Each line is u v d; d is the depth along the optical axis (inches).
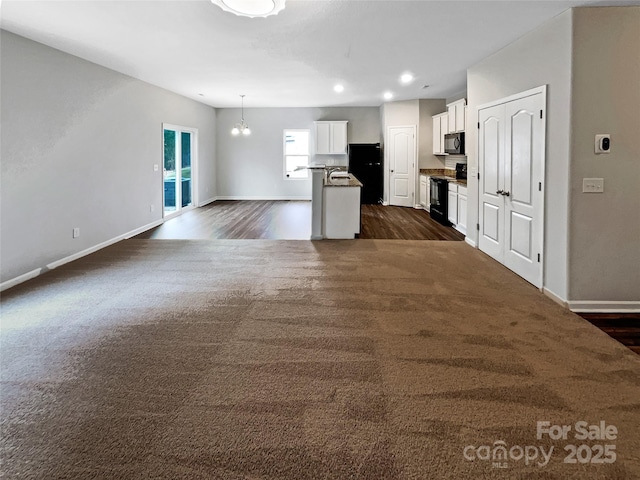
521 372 100.0
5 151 163.3
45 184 186.7
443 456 72.3
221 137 464.8
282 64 226.7
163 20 152.3
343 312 139.5
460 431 78.7
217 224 314.7
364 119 453.1
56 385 94.4
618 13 135.4
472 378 97.4
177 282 172.6
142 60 216.1
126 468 69.1
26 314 137.2
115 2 135.2
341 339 118.9
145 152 288.2
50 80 187.6
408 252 226.2
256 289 163.5
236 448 74.1
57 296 154.9
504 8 139.3
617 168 140.8
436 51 196.9
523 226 175.6
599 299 144.7
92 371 100.8
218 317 135.1
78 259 210.4
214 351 111.6
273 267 196.2
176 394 91.1
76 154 208.8
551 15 145.9
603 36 136.3
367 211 386.3
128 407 86.4
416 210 392.5
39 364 104.0
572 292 144.6
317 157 461.4
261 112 460.4
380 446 74.7
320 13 145.9
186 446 74.5
